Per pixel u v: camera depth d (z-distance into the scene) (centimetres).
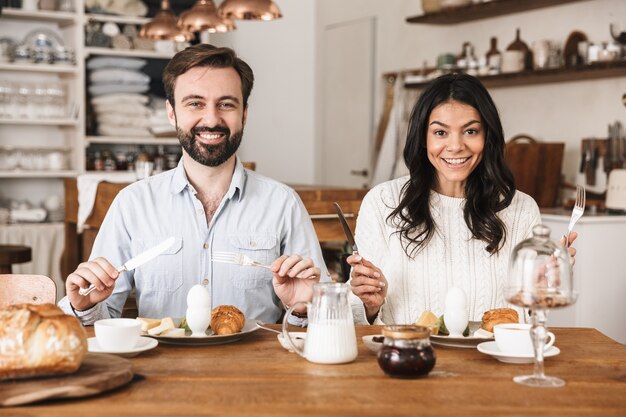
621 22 457
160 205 228
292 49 734
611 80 470
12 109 573
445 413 125
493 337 174
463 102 220
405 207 229
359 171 687
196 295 175
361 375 147
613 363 159
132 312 248
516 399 133
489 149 225
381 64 664
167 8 490
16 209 585
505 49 540
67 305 193
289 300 194
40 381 132
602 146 471
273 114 730
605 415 125
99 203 421
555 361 160
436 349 171
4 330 133
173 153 638
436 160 223
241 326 179
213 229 227
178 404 128
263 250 229
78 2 589
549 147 480
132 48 610
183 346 171
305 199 373
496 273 228
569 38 487
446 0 543
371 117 672
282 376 146
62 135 623
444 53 596
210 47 218
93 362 145
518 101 539
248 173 236
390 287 229
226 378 144
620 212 423
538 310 143
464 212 228
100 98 600
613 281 412
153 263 223
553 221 423
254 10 418
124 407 126
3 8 567
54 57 587
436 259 228
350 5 695
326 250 420
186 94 215
